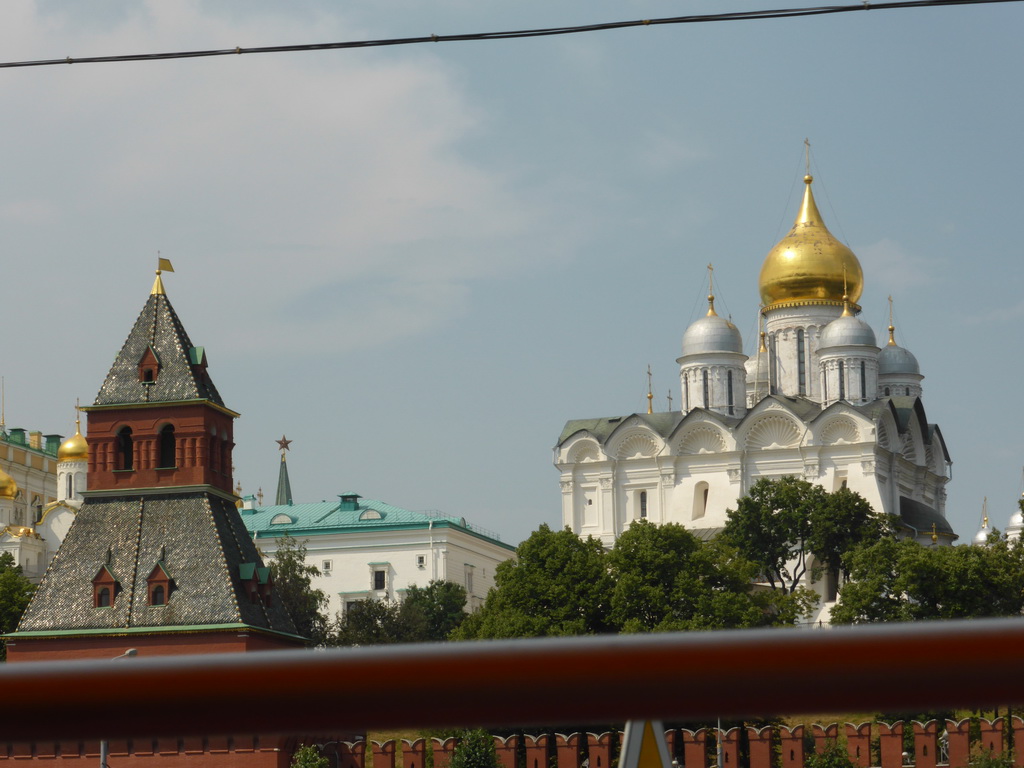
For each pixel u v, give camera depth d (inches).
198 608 3750.0
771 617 4862.2
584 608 4379.9
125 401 3978.8
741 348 6722.4
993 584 4591.5
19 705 170.6
